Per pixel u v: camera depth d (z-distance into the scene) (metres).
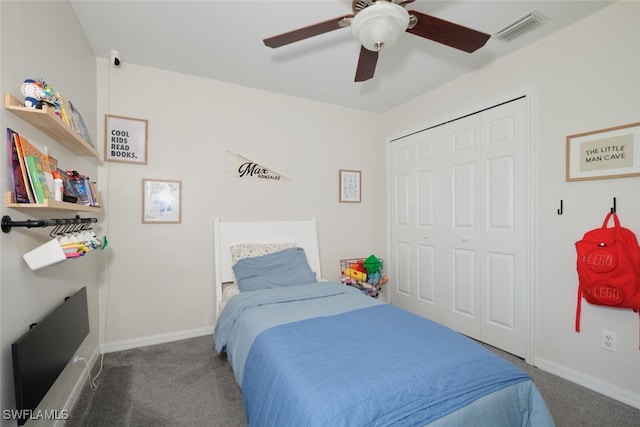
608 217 1.84
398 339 1.48
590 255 1.83
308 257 3.20
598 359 1.89
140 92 2.57
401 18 1.30
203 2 1.81
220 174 2.88
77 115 1.79
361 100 3.32
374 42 1.42
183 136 2.73
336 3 1.82
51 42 1.55
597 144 1.88
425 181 3.12
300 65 2.57
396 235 3.49
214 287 2.84
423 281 3.14
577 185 1.98
